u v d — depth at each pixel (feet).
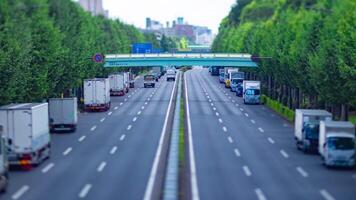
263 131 296.30
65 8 419.74
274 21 554.46
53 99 287.89
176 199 147.33
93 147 241.96
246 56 528.63
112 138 268.21
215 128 305.73
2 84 250.78
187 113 382.63
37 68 301.43
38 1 344.28
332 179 180.34
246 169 194.80
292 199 152.66
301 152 232.32
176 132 281.54
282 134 285.43
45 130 212.02
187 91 591.37
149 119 345.72
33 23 324.80
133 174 184.44
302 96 394.52
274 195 157.17
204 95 540.93
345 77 261.24
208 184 170.60
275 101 427.33
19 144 193.26
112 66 544.62
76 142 256.73
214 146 244.42
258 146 246.27
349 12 280.92
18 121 192.85
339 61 264.52
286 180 177.88
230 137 272.92
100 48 552.41
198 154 223.51
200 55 536.01
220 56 531.09
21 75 271.08
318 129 227.81
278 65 415.03
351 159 196.44
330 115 236.43
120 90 536.42
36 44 313.53
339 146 198.39
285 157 220.23
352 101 272.10
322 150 208.54
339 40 275.39
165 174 181.27
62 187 166.71
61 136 277.03
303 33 346.33
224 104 452.76
